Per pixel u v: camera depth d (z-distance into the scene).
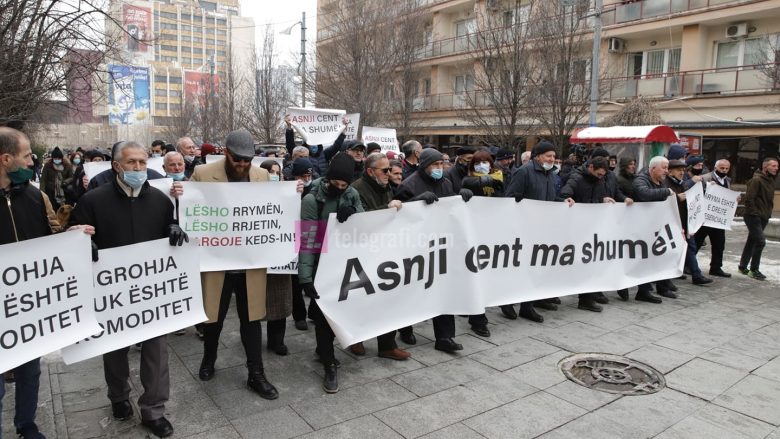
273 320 4.36
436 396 3.94
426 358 4.70
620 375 4.34
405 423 3.53
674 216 6.75
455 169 5.94
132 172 3.27
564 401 3.88
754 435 3.45
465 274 4.87
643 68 21.75
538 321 5.72
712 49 19.75
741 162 19.03
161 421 3.36
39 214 3.14
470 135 25.81
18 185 3.02
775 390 4.11
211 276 3.88
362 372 4.38
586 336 5.29
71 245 3.07
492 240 5.30
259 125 25.33
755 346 5.05
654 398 3.95
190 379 4.17
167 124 49.97
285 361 4.59
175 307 3.57
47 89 7.38
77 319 3.11
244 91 32.47
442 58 27.20
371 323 4.38
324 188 4.15
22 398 3.13
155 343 3.41
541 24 15.33
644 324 5.70
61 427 3.41
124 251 3.34
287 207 4.07
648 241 6.56
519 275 5.57
